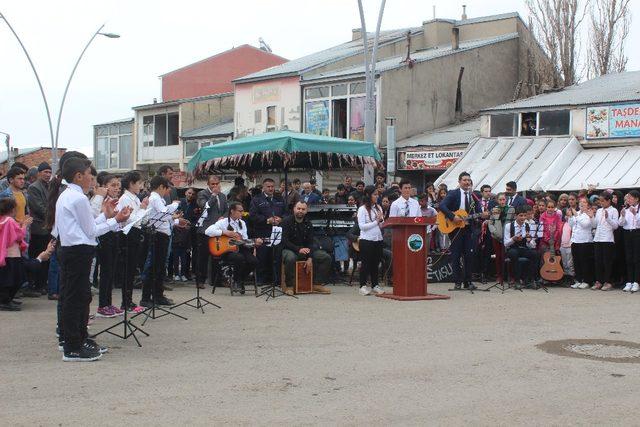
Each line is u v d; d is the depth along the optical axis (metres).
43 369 7.73
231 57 49.94
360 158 18.19
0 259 11.51
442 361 8.27
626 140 24.83
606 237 15.57
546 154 25.33
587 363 8.24
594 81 33.16
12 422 5.89
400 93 33.06
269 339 9.51
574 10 36.94
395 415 6.19
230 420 6.00
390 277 16.50
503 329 10.40
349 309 12.30
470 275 15.27
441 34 39.50
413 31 39.50
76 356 8.10
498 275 16.27
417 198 17.34
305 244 14.70
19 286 11.89
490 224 15.97
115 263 11.27
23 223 11.95
